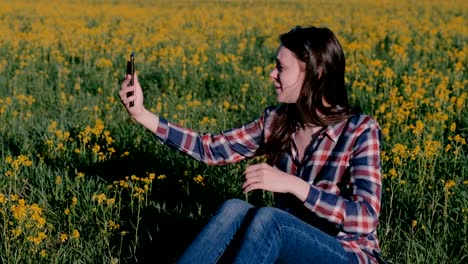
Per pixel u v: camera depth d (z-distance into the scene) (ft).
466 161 15.66
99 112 20.90
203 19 52.95
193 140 9.60
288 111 8.82
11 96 24.22
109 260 10.93
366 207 7.54
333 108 8.28
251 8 74.64
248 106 22.48
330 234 8.21
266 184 7.36
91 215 12.42
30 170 14.71
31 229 11.26
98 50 35.45
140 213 12.79
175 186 14.74
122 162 16.08
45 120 20.02
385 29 47.75
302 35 8.20
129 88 9.11
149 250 11.63
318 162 8.33
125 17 58.90
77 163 15.48
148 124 9.46
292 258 7.51
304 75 8.27
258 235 7.18
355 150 8.11
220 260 7.52
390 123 18.76
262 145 9.51
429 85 25.43
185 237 12.09
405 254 11.07
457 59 33.40
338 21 58.13
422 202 13.21
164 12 65.31
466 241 11.46
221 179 14.49
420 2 85.92
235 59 29.71
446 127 18.72
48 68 29.60
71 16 59.06
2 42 37.99
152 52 34.19
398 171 13.96
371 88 23.29
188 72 28.50
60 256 10.93
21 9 65.87
